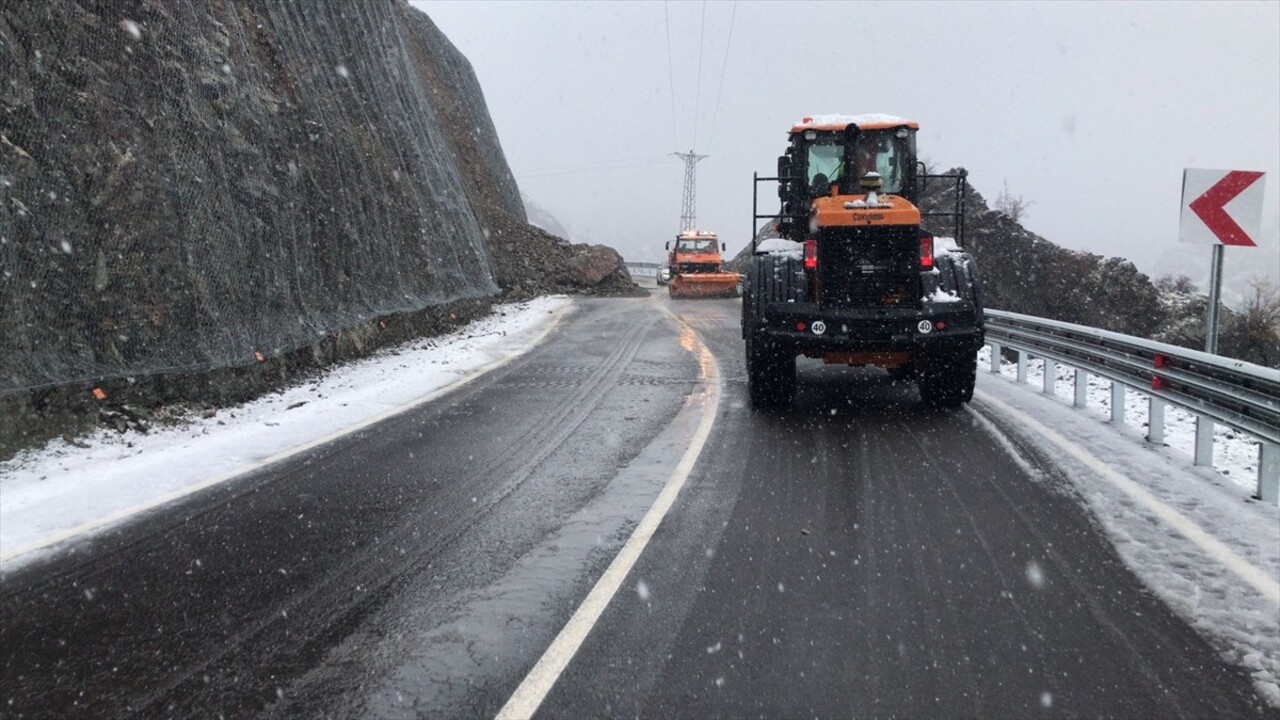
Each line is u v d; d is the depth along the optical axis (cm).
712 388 1119
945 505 607
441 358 1434
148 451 797
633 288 3453
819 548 527
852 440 816
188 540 556
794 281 930
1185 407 705
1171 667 377
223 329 1027
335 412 982
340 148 1538
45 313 807
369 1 2166
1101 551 512
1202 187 776
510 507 619
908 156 1077
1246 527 546
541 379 1213
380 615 440
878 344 893
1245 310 2542
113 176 913
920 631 413
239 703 356
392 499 643
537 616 435
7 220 776
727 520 583
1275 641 398
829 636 409
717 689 361
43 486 680
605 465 736
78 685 373
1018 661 383
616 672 376
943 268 917
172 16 1089
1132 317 2492
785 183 1132
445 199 2242
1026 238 2656
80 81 905
